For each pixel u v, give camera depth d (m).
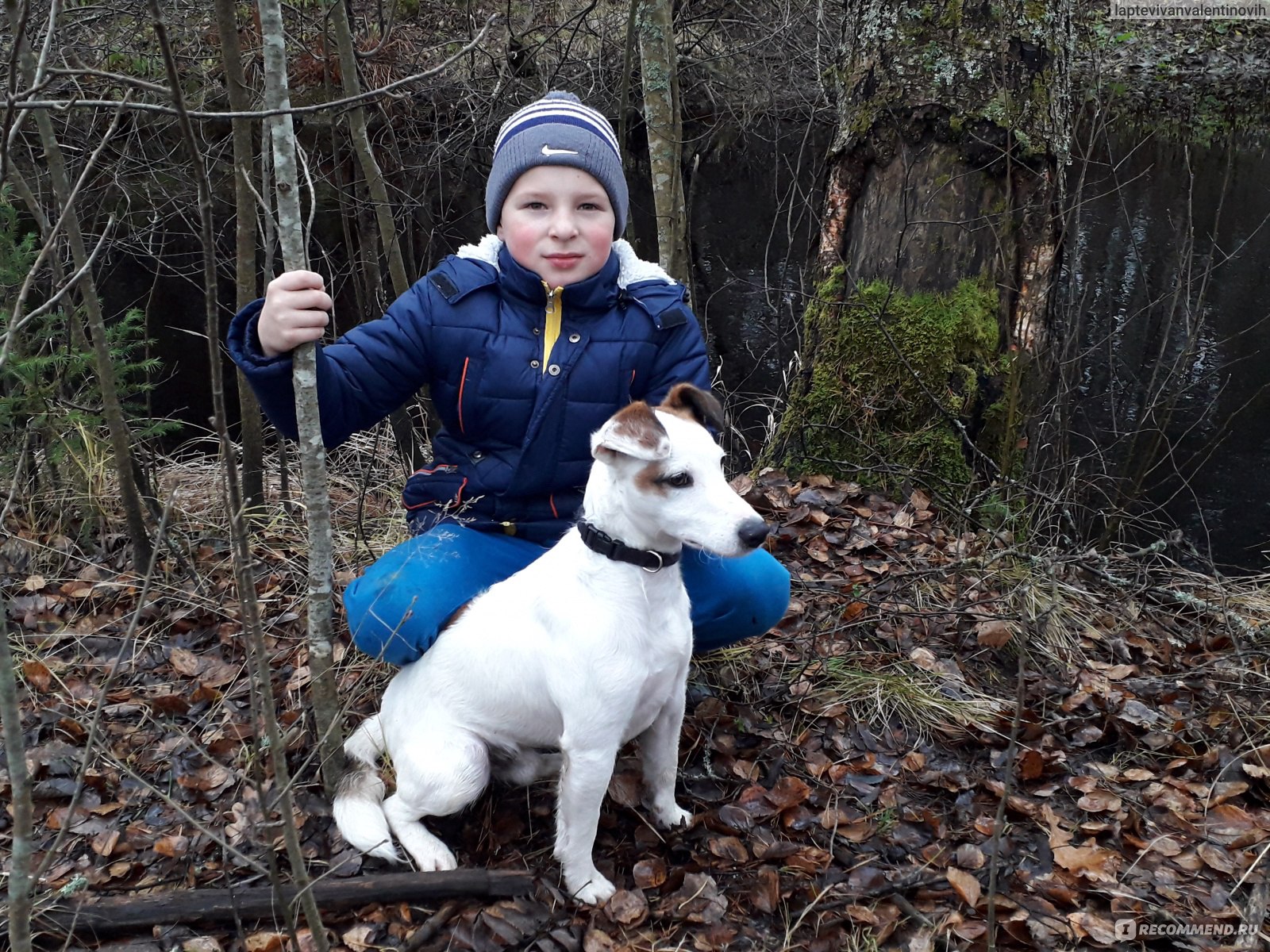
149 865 2.36
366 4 6.82
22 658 3.26
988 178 4.00
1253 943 2.11
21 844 1.52
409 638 2.40
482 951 2.10
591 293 2.61
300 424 2.15
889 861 2.41
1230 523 4.90
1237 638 3.42
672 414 2.20
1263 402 5.92
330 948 2.11
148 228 5.89
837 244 4.42
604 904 2.23
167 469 4.88
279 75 1.93
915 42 4.03
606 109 7.37
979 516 3.92
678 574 2.25
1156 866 2.39
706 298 7.25
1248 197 8.71
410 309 2.57
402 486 4.54
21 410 4.01
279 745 1.72
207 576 3.75
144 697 3.05
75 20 4.86
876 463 4.18
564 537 2.35
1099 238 7.81
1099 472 5.18
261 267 6.67
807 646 3.25
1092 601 3.70
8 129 1.60
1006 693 3.12
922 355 4.07
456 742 2.29
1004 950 2.13
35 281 4.60
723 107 8.29
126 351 4.45
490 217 2.76
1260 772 2.65
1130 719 2.93
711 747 2.75
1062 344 4.49
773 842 2.43
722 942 2.15
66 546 3.95
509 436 2.64
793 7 8.02
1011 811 2.55
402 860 2.32
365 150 4.05
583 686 2.11
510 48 6.26
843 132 4.37
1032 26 3.92
